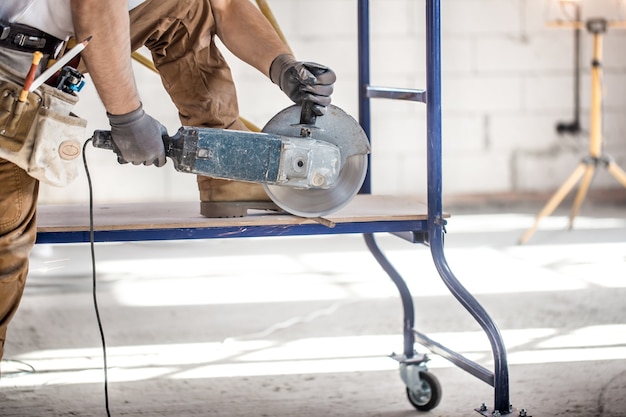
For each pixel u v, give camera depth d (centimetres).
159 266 518
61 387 305
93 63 200
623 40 742
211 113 253
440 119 247
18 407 285
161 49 252
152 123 217
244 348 350
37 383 309
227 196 247
